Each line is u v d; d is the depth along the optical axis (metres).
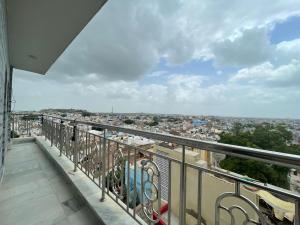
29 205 2.17
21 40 3.44
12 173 3.20
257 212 0.80
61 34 3.14
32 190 2.55
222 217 1.32
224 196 0.93
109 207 1.90
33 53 4.15
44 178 2.98
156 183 1.41
